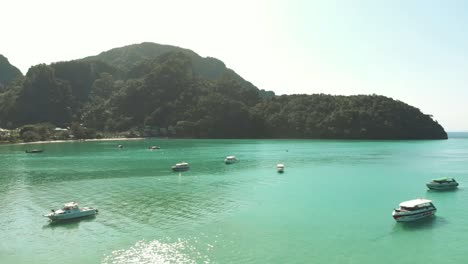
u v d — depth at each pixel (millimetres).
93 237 49531
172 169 107750
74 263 41688
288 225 53656
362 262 41188
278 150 178250
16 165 121188
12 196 74125
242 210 61781
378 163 125875
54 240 48719
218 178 94062
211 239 48281
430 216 57094
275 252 43969
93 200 69812
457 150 179000
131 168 113250
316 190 78000
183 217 58031
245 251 44281
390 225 53469
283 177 95500
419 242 46938
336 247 45406
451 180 80000
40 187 82938
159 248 45469
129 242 47562
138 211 61625
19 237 50031
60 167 115938
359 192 75875
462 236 48938
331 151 172500
